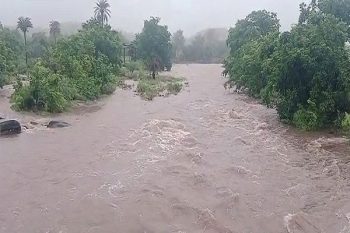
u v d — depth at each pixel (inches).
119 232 589.3
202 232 593.3
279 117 1323.8
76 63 1697.8
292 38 1222.3
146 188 739.4
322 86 1179.9
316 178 816.9
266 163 900.0
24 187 745.0
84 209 658.8
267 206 685.3
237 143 1047.0
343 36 1195.9
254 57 1643.7
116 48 2300.7
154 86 2058.3
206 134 1126.4
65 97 1486.2
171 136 1091.9
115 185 753.6
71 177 792.9
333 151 992.2
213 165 873.5
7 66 2015.3
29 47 3759.8
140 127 1189.1
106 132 1131.9
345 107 1183.6
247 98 1752.0
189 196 710.5
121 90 1984.5
